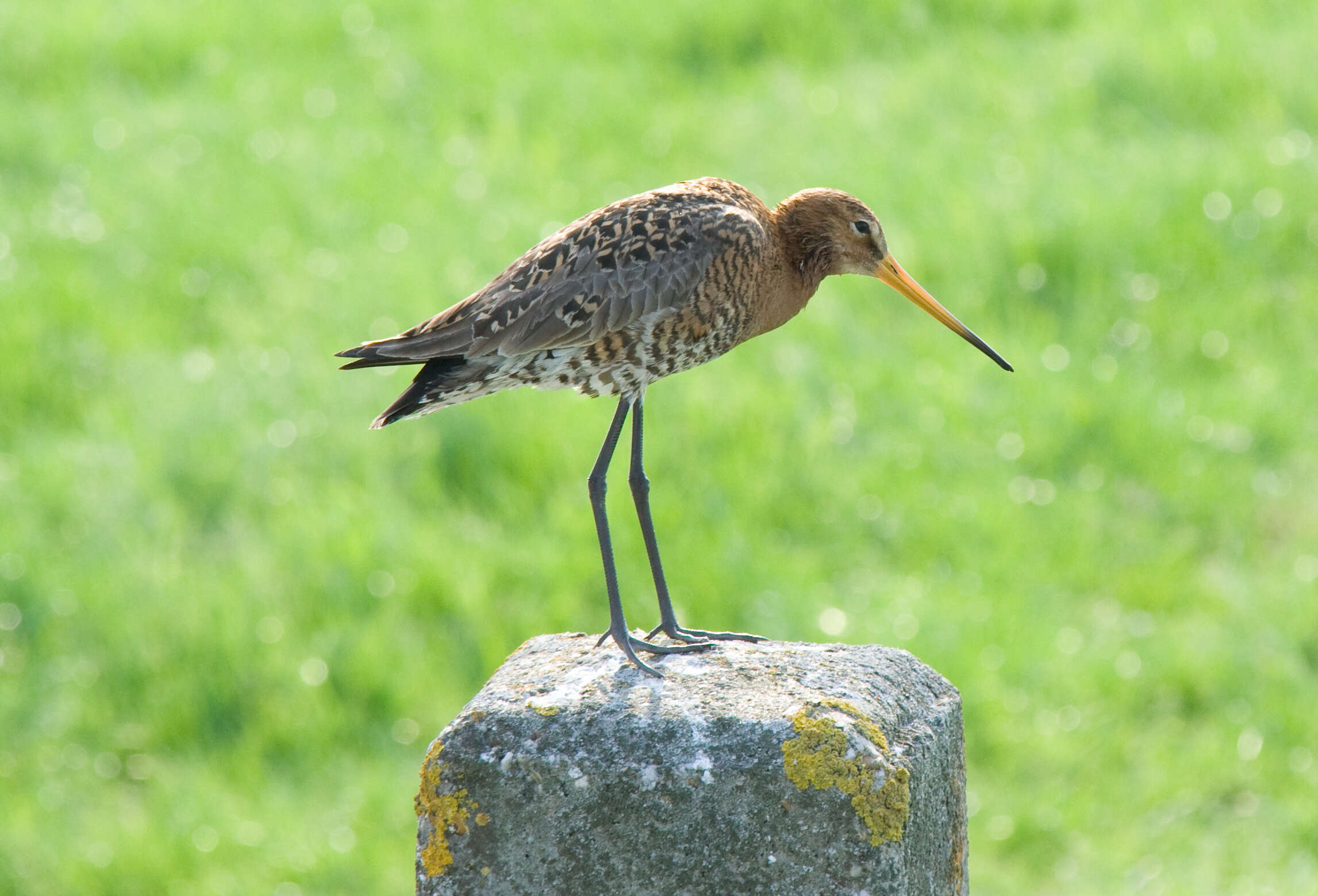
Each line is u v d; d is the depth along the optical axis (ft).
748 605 40.47
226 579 42.39
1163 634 41.19
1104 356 51.13
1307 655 40.81
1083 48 73.15
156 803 36.29
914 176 62.44
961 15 80.43
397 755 37.47
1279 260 56.13
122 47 79.77
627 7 81.92
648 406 48.57
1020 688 38.88
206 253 59.88
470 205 63.26
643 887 17.07
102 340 54.24
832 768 16.69
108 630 40.73
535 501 45.57
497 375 23.11
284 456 47.57
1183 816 35.88
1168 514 45.47
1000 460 47.37
